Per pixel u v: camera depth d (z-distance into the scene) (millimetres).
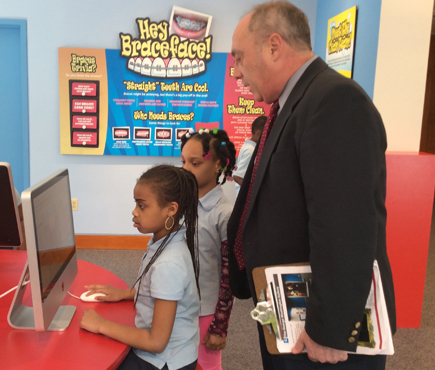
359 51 2734
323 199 877
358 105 894
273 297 979
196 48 3461
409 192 2418
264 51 1074
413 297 2520
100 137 3551
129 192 3689
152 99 3527
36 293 942
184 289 1073
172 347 1075
